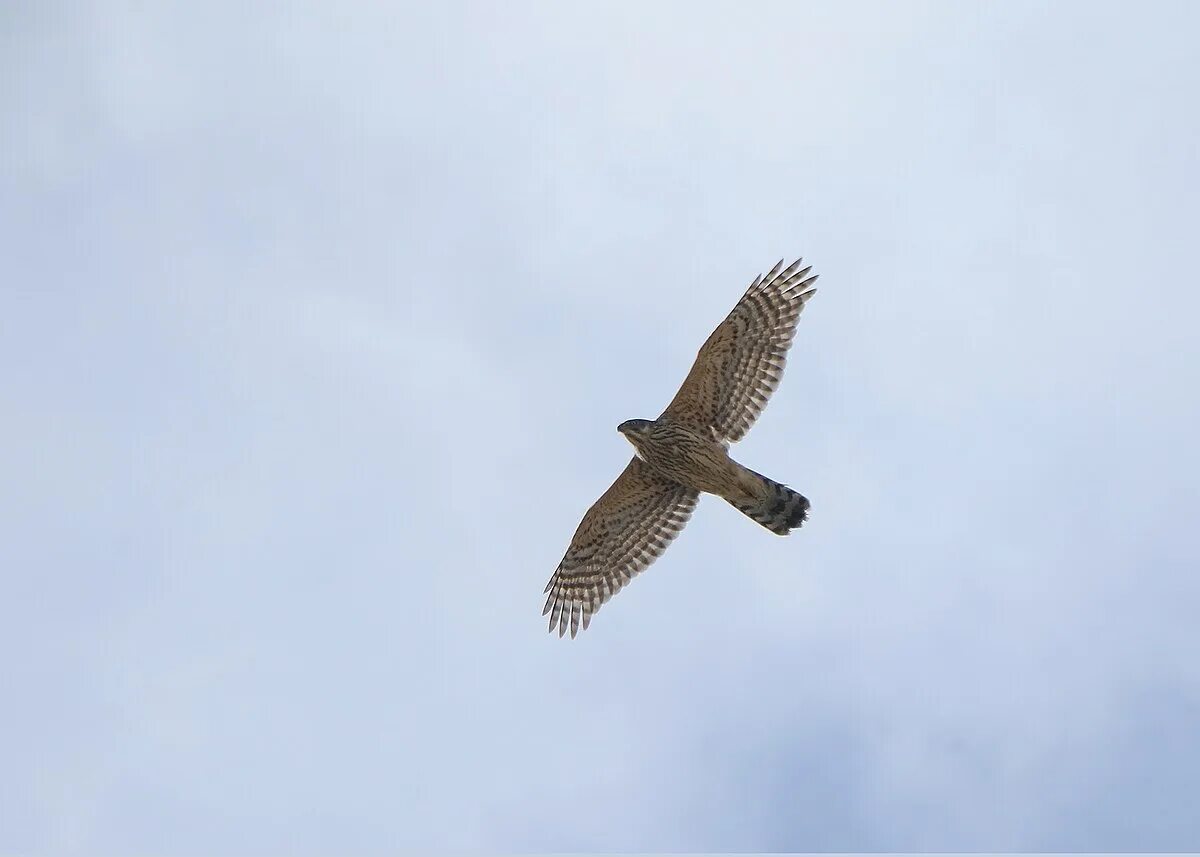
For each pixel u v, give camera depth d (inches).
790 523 740.7
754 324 739.4
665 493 774.5
